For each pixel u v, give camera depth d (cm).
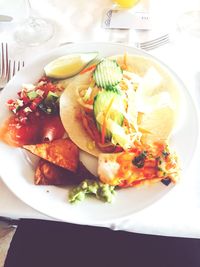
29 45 46
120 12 48
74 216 30
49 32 47
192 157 32
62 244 40
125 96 37
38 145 34
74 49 42
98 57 41
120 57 40
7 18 48
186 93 36
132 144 34
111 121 35
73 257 39
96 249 39
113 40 46
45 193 31
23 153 34
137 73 40
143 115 37
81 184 31
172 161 31
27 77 40
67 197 31
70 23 48
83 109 38
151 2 49
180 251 39
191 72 41
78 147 35
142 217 31
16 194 31
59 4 50
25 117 37
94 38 46
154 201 30
